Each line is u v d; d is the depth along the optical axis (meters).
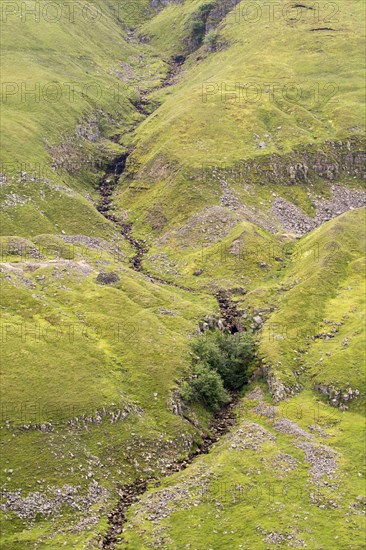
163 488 83.38
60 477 81.81
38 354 98.00
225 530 76.44
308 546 73.75
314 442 90.81
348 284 127.25
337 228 142.12
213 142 183.88
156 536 75.56
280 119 194.38
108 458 86.50
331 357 105.94
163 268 144.75
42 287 118.94
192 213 159.12
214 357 108.56
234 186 168.62
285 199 170.50
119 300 117.69
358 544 74.44
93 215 160.25
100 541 75.50
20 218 148.12
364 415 96.94
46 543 74.12
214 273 138.88
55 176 169.00
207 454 90.81
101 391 94.06
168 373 101.31
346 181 180.50
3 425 85.44
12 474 80.25
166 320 115.25
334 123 194.50
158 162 180.75
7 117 182.50
